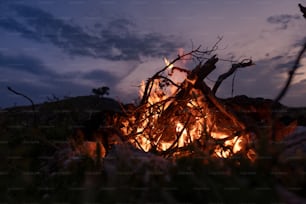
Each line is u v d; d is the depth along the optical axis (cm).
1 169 386
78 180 326
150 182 275
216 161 319
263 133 332
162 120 564
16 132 496
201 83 535
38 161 443
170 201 247
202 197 261
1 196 304
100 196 260
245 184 255
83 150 421
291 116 489
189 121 551
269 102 561
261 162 294
